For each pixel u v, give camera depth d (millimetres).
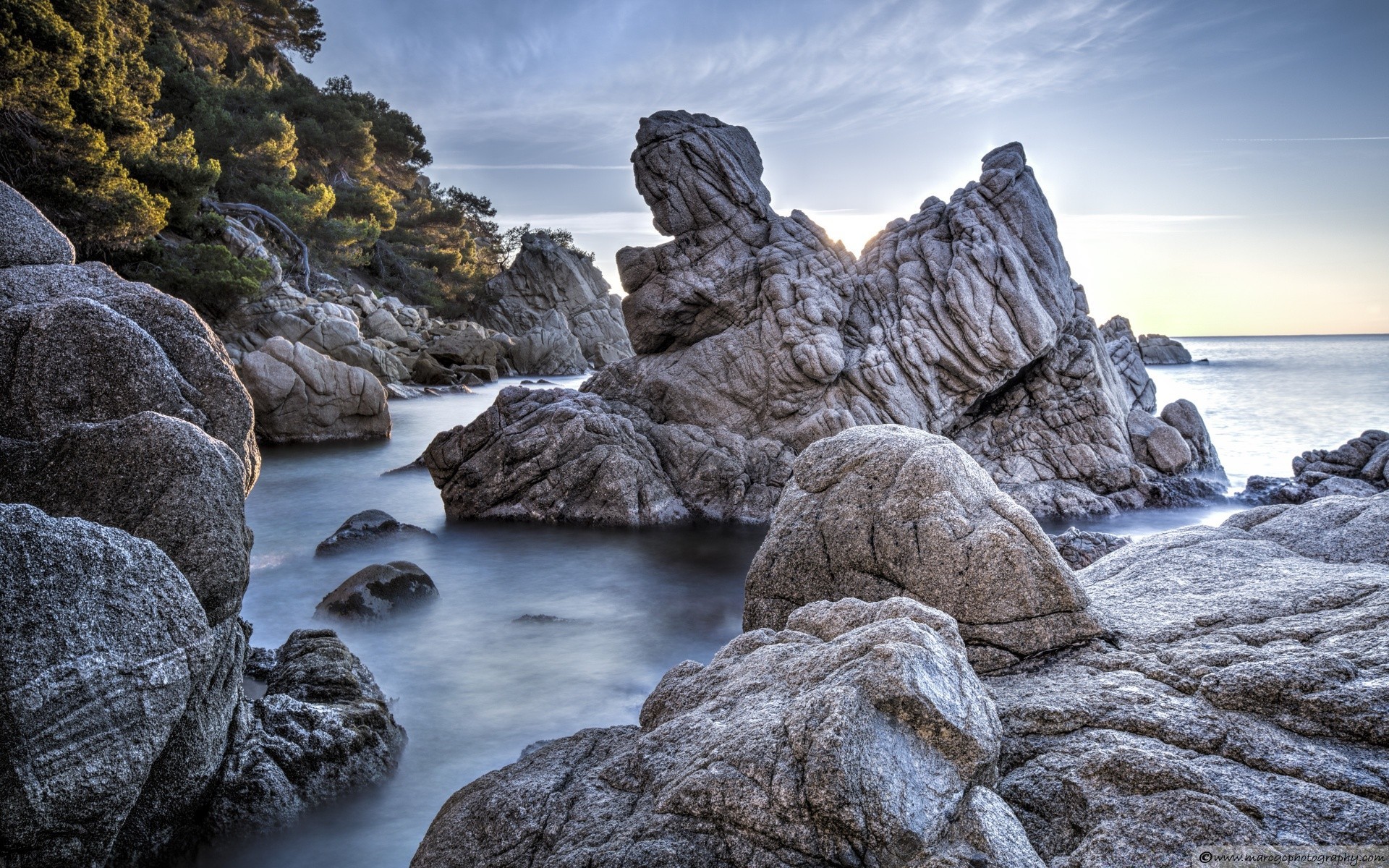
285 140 54688
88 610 4656
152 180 34625
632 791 4949
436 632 12227
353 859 6625
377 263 71500
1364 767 4527
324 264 60656
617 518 18609
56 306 6391
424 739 8812
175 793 5977
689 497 19156
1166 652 5980
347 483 23375
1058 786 4766
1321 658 5258
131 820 5672
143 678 4922
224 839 6340
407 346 53094
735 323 21312
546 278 79438
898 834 4059
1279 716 5031
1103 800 4559
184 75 49969
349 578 12898
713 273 21609
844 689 4484
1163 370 62875
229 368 7180
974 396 20234
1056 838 4504
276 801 6664
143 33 40344
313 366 29875
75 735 4512
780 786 4254
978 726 4605
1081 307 22125
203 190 36500
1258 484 20578
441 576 15172
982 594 6656
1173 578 7570
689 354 21266
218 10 61844
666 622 12812
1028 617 6496
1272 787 4457
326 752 7285
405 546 16828
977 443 20875
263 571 15102
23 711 4266
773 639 6223
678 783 4570
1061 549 11578
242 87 57562
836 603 6395
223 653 6414
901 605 5879
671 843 4293
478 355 56688
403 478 24000
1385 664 5148
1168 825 4246
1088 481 20172
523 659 11203
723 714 5180
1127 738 5059
